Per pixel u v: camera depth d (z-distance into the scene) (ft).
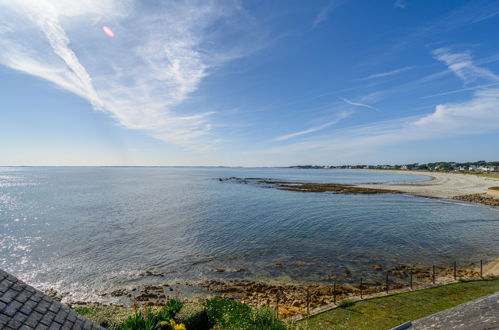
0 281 18.58
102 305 53.98
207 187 303.07
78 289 61.00
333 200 198.90
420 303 45.62
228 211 152.35
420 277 64.18
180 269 71.26
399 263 74.33
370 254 81.92
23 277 66.85
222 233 105.91
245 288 60.23
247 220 129.18
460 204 182.91
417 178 506.48
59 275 67.87
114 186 314.55
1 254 82.07
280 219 131.34
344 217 136.26
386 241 95.35
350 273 67.67
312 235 103.19
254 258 78.95
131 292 59.26
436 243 92.84
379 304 46.09
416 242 94.07
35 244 91.81
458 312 27.35
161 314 33.65
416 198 212.02
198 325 36.14
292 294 56.65
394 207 168.25
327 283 62.08
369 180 451.12
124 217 135.23
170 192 250.37
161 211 151.94
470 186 303.07
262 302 53.16
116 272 69.56
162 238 99.04
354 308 45.06
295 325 38.68
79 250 85.76
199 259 78.23
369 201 194.39
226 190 269.64
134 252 84.17
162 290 59.88
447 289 51.98
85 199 200.54
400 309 43.55
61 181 402.31
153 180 432.66
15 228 112.88
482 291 50.34
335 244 91.91
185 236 101.60
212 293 58.18
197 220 128.98
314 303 51.83
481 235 103.24
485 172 610.65
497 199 201.36
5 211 150.82
